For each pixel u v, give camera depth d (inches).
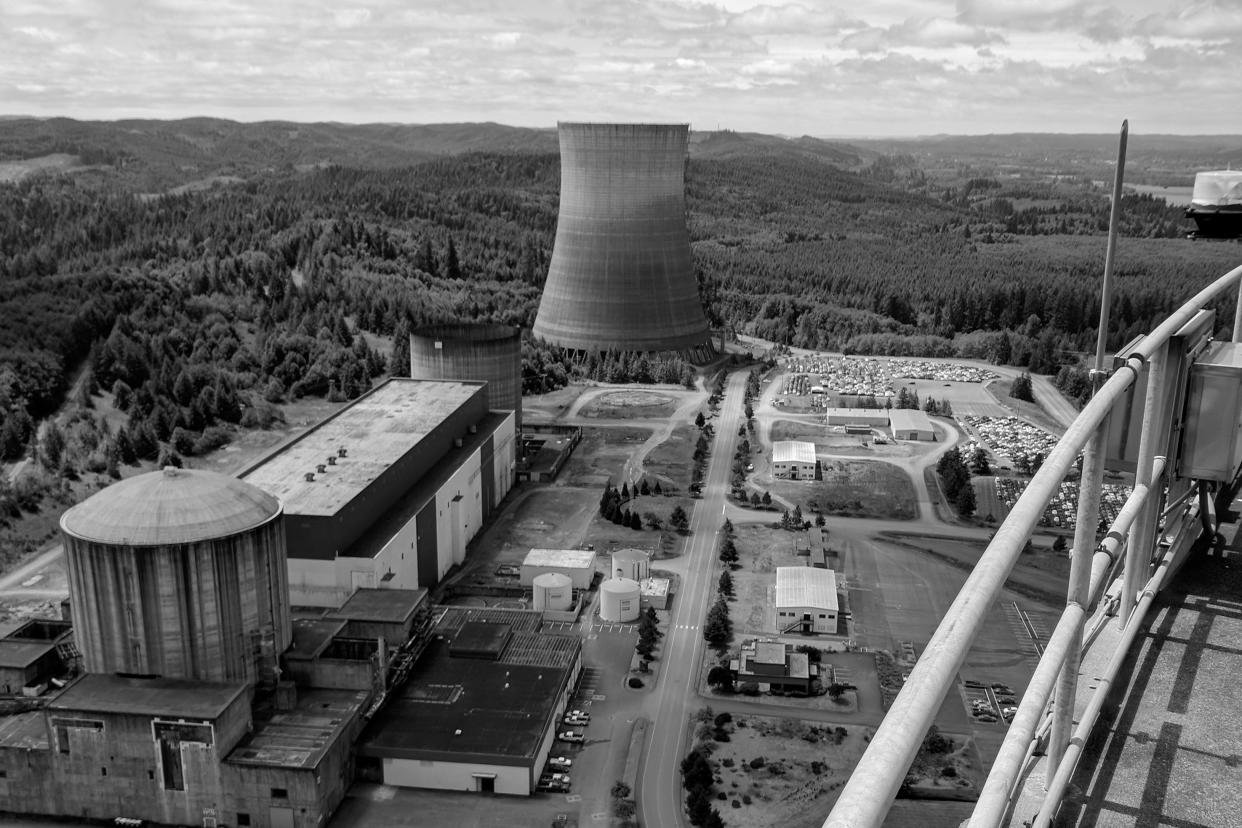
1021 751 255.3
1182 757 329.4
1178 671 377.7
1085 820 303.0
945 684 183.0
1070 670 299.9
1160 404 370.3
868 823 151.8
